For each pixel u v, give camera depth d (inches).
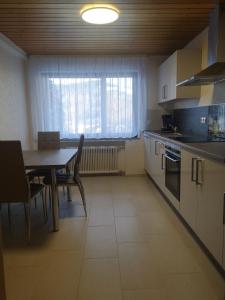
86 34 136.3
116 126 190.9
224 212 68.8
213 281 72.6
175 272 76.9
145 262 82.4
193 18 115.0
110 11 98.6
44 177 127.6
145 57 182.9
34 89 182.5
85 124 188.9
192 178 91.7
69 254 87.8
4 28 126.0
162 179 141.6
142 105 187.9
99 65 182.2
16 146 88.1
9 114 151.9
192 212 94.0
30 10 104.9
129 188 165.0
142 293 68.2
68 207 133.0
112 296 67.1
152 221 114.1
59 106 185.9
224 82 111.5
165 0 96.0
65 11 106.3
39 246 93.7
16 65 165.0
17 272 78.1
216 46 101.0
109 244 94.3
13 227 110.7
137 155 195.0
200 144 95.9
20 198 94.7
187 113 158.6
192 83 122.6
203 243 85.1
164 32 134.6
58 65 180.5
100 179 187.9
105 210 128.1
